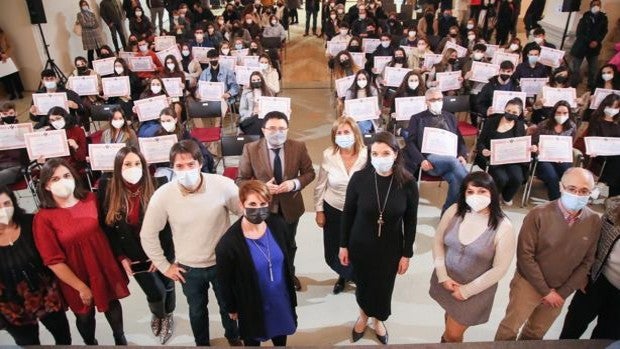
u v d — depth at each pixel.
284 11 13.19
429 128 4.12
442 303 2.47
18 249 2.17
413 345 2.17
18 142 4.43
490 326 3.16
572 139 4.40
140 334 3.11
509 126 4.44
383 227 2.51
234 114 7.16
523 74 6.47
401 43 8.60
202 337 2.78
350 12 11.13
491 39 12.14
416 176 4.43
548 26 10.41
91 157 4.02
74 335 3.10
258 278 2.18
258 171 2.99
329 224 3.16
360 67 7.16
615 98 4.49
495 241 2.19
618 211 2.21
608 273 2.29
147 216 2.31
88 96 6.56
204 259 2.41
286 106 4.71
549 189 4.59
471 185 2.17
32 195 4.77
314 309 3.34
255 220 2.06
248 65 6.88
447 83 6.12
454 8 13.92
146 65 7.36
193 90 7.14
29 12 8.03
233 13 11.37
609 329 2.40
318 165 5.77
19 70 9.04
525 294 2.39
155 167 4.31
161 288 2.82
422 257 3.93
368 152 2.49
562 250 2.22
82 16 9.81
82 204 2.32
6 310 2.24
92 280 2.38
